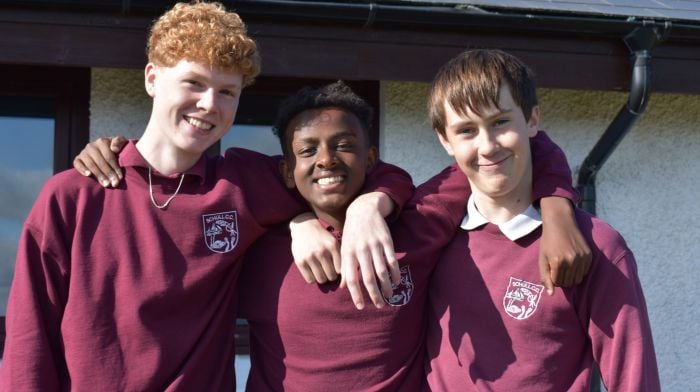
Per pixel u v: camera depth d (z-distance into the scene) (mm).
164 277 2107
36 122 3695
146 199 2164
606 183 3955
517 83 2109
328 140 2178
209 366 2164
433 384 2156
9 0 3084
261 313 2275
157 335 2080
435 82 2223
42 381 1997
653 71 3668
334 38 3375
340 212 2268
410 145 3758
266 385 2248
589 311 2051
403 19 3361
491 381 2059
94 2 3123
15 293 2064
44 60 3143
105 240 2113
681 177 4016
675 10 3752
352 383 2168
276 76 3600
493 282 2145
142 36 3219
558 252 1987
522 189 2189
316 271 2166
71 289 2068
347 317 2199
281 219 2293
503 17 3414
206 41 2100
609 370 1996
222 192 2221
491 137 2092
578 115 3934
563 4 3600
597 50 3625
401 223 2279
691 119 4051
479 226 2221
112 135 3572
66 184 2145
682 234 3988
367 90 3863
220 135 2207
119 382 2037
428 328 2256
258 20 3299
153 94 2227
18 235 3672
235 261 2254
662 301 3932
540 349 2061
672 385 3889
